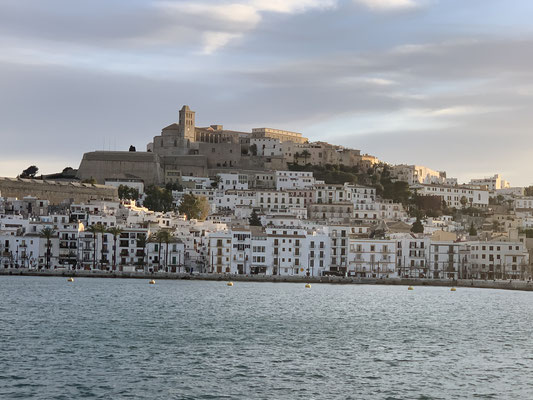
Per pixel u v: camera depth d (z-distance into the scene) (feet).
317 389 352.90
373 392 351.05
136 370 380.99
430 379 379.55
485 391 358.02
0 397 325.62
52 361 394.52
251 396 337.72
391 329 555.69
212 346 453.58
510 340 514.27
